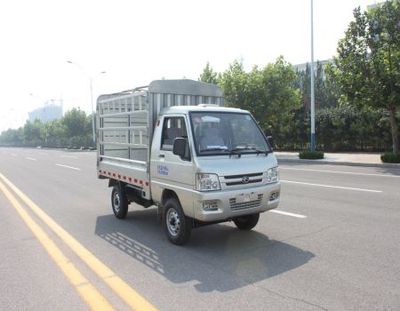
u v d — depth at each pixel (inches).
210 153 239.6
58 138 3230.8
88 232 296.4
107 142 362.0
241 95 1191.6
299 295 172.9
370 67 790.5
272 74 1197.1
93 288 186.9
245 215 252.1
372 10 800.9
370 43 799.1
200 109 259.3
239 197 236.1
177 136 256.8
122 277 200.5
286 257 225.0
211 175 230.5
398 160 743.7
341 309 158.6
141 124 297.0
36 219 344.8
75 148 2608.3
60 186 569.0
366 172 647.8
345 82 826.2
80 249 251.3
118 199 342.6
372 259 216.5
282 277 194.7
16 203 427.5
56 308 167.6
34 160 1258.6
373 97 790.5
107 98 363.3
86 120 2856.8
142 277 200.1
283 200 402.9
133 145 309.1
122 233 292.0
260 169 248.4
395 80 759.1
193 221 252.2
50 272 210.7
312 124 978.7
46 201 440.5
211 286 186.2
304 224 300.4
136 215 357.1
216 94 321.1
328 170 701.9
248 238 266.8
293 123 1328.7
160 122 273.6
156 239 273.4
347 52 831.1
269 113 1206.9
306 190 465.7
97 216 356.5
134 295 177.5
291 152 1310.3
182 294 177.8
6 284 195.8
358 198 400.8
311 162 890.1
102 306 167.3
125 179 321.1
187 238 252.4
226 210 233.3
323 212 340.5
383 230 275.9
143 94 290.7
